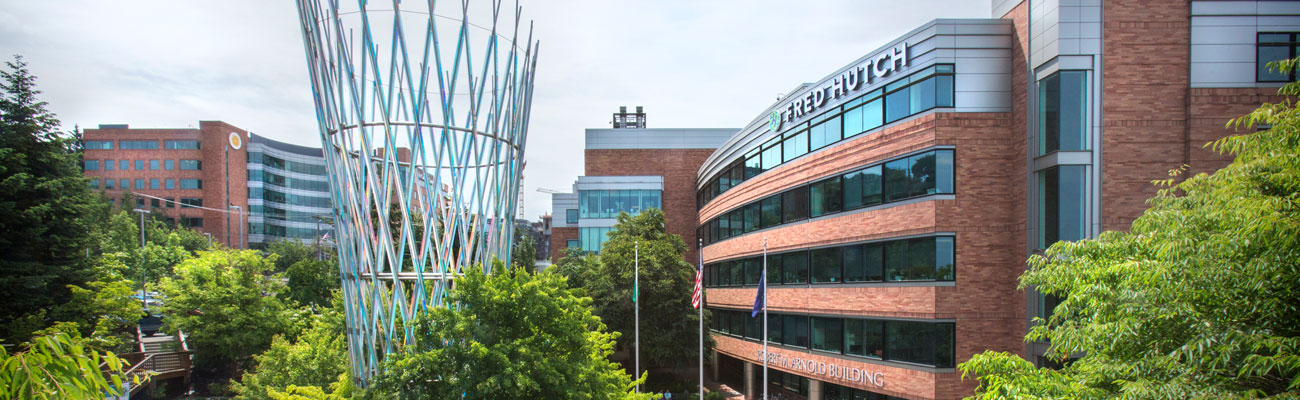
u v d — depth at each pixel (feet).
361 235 54.65
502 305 53.72
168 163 346.33
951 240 90.79
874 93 100.83
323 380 79.87
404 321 54.29
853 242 103.91
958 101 90.84
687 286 144.97
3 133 92.99
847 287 104.78
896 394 95.04
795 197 119.65
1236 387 35.76
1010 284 90.02
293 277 152.97
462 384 49.34
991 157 90.58
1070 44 80.84
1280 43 80.84
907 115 95.20
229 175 352.69
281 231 383.24
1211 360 35.88
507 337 53.83
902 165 95.76
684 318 143.43
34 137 97.19
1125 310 39.37
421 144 53.26
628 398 72.33
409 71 52.11
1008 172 90.48
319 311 133.90
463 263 57.93
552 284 62.59
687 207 223.30
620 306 140.77
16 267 88.94
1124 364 38.86
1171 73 80.84
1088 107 80.69
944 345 90.43
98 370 22.93
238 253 134.62
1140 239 42.68
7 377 20.59
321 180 413.59
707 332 147.43
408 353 51.88
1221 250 35.17
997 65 91.09
